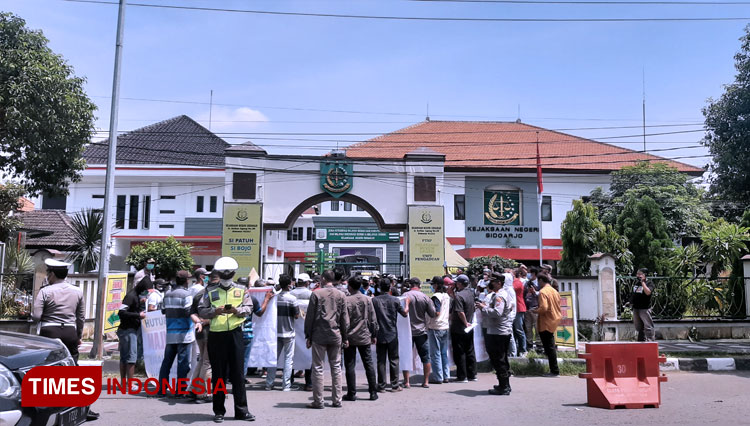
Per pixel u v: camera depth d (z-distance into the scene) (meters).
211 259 34.94
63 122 17.28
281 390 9.33
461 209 33.09
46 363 5.22
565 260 20.52
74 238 25.92
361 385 9.93
